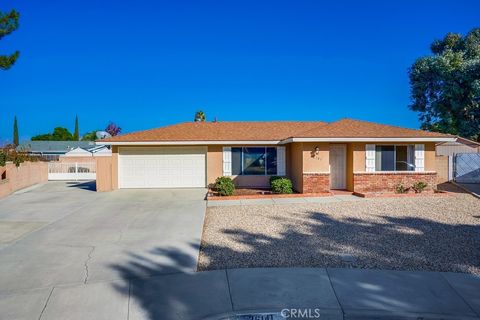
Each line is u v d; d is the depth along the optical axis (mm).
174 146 19625
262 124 22469
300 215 11430
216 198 15148
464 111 28188
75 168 27406
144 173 19750
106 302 5348
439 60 28016
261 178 19406
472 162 18984
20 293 5680
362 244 8031
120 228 10055
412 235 8734
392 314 4832
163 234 9297
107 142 18875
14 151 22141
